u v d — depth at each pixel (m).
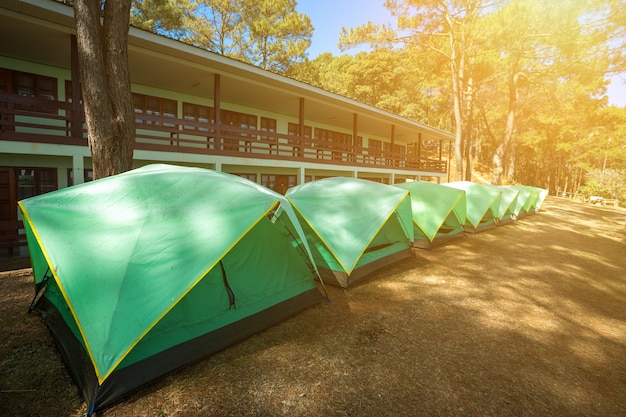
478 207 11.45
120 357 2.61
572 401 3.08
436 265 7.33
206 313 3.68
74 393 2.83
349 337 4.00
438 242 9.20
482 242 10.19
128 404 2.74
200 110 12.48
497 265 7.61
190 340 3.40
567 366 3.68
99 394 2.63
